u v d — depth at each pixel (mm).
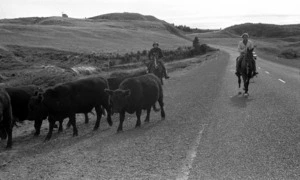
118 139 9180
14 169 7375
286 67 32812
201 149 7652
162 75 18828
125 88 10414
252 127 9320
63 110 10406
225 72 26375
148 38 116000
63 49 66312
